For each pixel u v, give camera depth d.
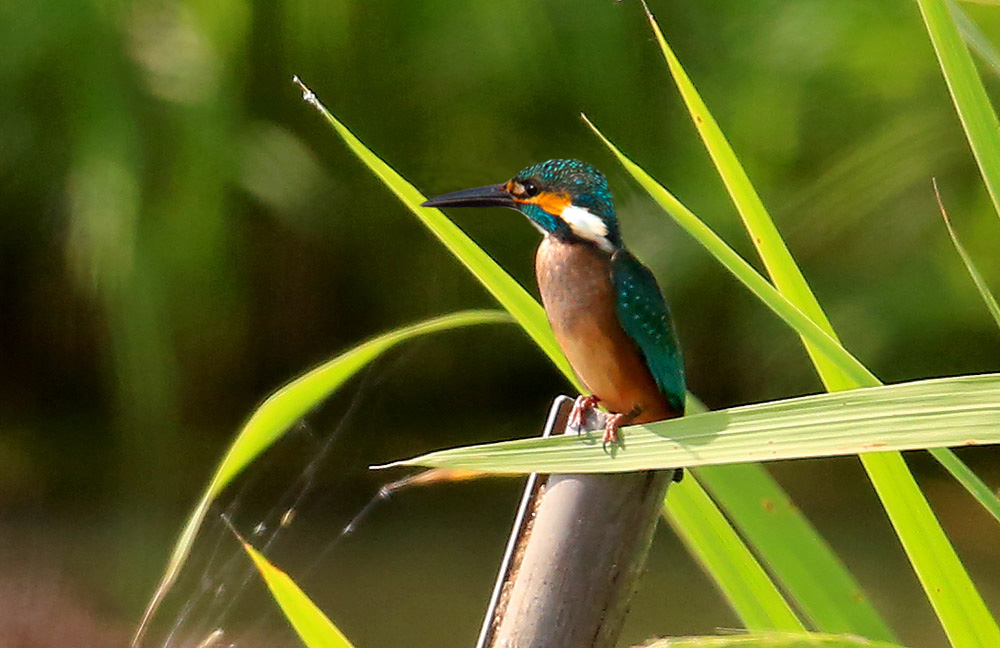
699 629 9.13
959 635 3.05
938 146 12.34
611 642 2.69
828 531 11.74
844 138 12.80
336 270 13.85
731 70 13.22
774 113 12.98
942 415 2.17
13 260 12.95
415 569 10.70
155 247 12.80
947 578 3.05
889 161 12.40
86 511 11.84
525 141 13.52
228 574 10.59
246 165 12.99
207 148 12.74
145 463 12.83
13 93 12.55
